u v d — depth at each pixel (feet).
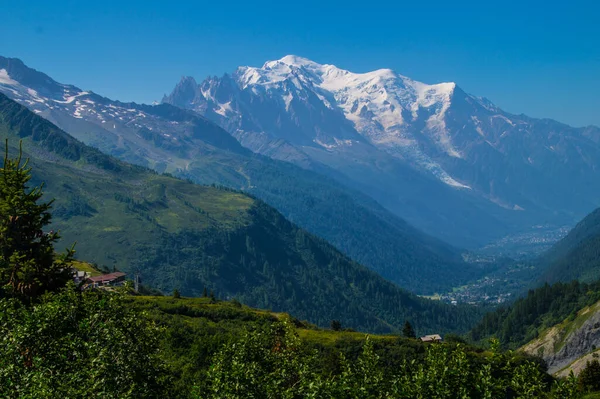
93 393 102.53
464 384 105.29
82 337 121.90
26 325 115.14
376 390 106.52
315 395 102.17
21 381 103.65
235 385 108.99
